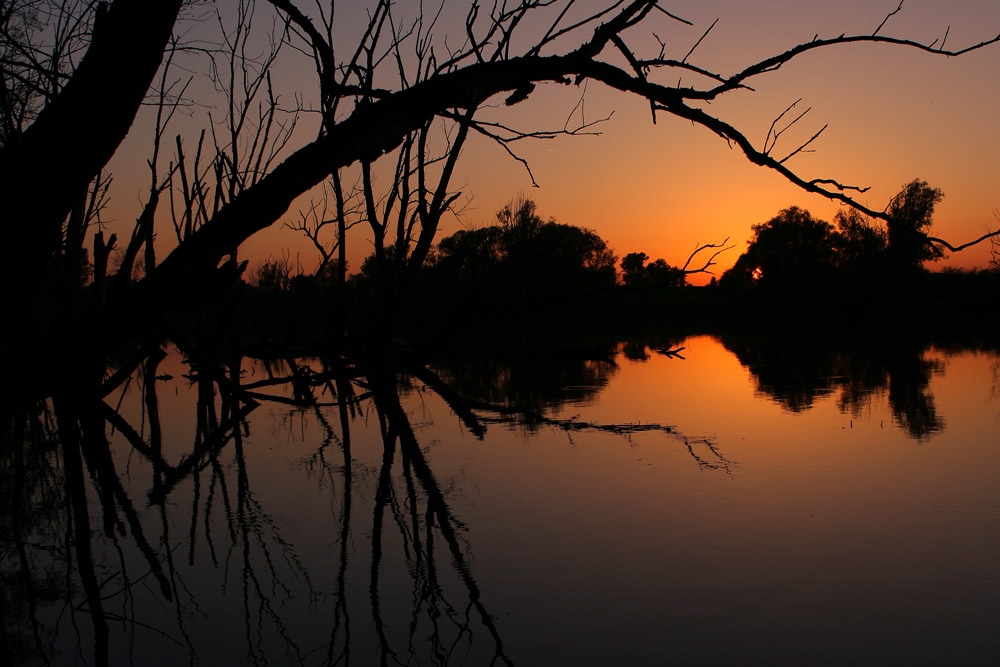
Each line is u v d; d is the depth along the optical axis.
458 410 5.84
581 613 4.82
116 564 5.71
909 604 4.90
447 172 6.31
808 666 4.13
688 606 4.92
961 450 9.49
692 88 3.12
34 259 2.91
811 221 46.31
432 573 5.50
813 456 9.16
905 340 31.17
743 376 18.16
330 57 3.59
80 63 2.96
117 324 2.96
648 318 50.34
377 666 4.16
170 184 6.53
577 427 10.91
